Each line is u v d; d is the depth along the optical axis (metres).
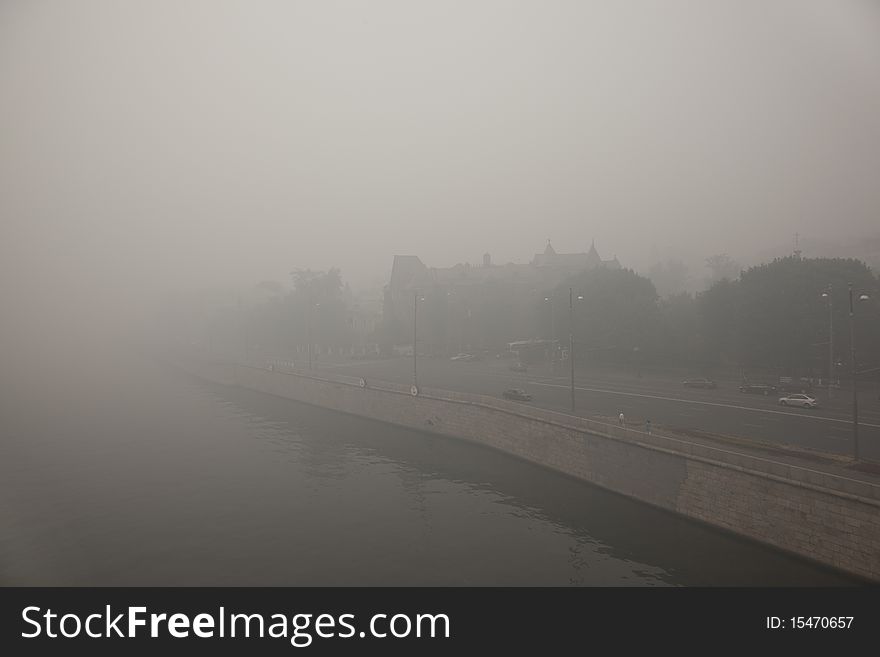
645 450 39.38
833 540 28.55
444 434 61.44
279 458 56.12
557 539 36.06
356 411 74.56
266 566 33.50
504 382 74.94
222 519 40.53
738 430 43.00
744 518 32.81
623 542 34.84
